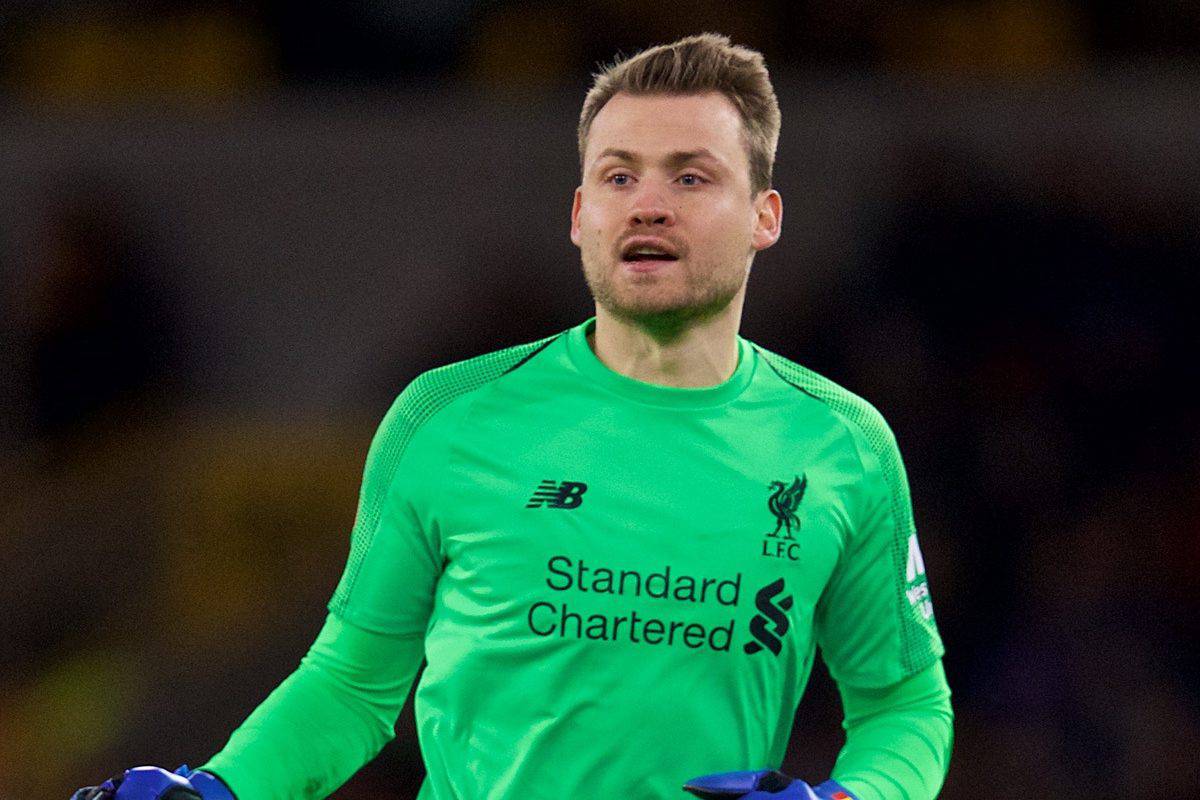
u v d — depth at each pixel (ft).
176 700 80.23
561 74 97.40
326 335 90.38
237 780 30.42
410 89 96.22
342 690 31.68
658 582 29.40
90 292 90.33
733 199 30.07
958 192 84.23
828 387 32.04
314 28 100.01
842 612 32.14
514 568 29.66
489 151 90.48
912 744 32.19
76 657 83.97
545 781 29.48
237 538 85.76
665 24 96.53
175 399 90.02
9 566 85.56
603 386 30.76
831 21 95.71
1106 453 79.36
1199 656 75.31
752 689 29.86
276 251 91.20
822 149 86.53
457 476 30.42
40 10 103.50
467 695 29.91
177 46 100.68
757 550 29.84
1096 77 85.66
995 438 79.25
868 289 83.66
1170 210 82.99
